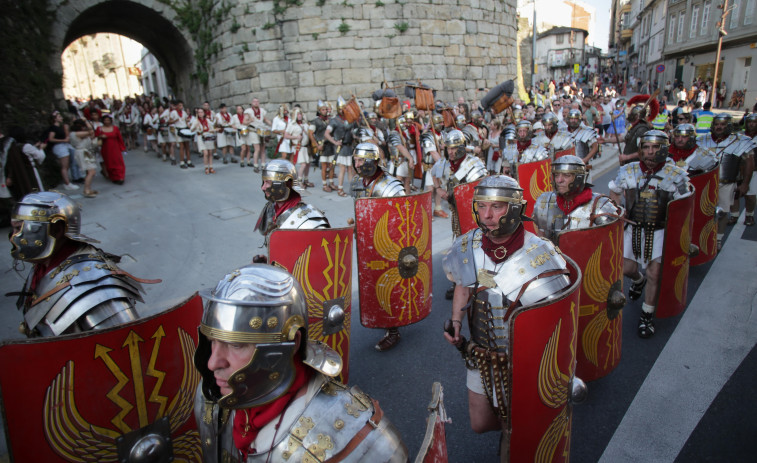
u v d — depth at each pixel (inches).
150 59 1346.0
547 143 287.9
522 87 1003.9
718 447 108.4
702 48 1262.3
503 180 82.4
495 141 346.0
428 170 309.3
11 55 402.9
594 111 569.6
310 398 51.7
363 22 596.7
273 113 598.9
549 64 2113.7
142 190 393.7
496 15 688.4
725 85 1120.2
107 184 415.5
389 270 146.5
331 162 397.4
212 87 668.7
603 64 2620.6
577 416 122.5
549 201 140.0
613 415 122.0
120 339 71.5
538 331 74.3
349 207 345.4
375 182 154.9
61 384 67.7
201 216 318.7
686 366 141.6
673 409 122.6
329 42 592.1
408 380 141.9
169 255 248.8
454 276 91.6
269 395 50.6
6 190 287.9
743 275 206.2
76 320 77.2
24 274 219.3
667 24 1464.1
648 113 273.6
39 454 67.1
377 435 49.8
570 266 89.3
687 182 148.3
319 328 119.1
